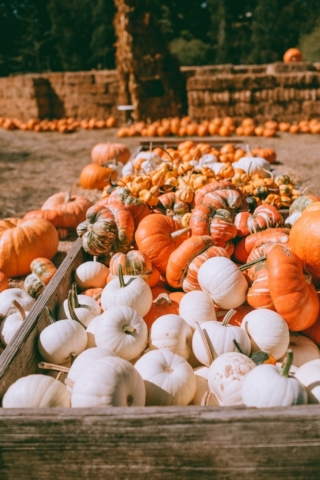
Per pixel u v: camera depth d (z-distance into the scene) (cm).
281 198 190
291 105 611
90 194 289
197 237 130
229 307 117
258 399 84
